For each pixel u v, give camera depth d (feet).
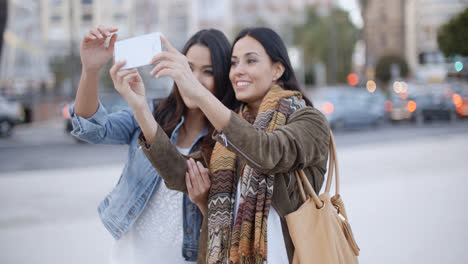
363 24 178.91
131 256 6.12
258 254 4.77
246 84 5.51
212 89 6.28
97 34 4.95
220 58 6.19
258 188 4.96
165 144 5.10
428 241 13.11
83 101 5.43
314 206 5.03
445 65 79.20
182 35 139.95
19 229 15.03
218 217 5.06
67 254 12.67
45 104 89.97
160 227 6.06
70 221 16.02
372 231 14.14
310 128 4.83
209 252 4.98
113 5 140.67
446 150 33.32
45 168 29.48
